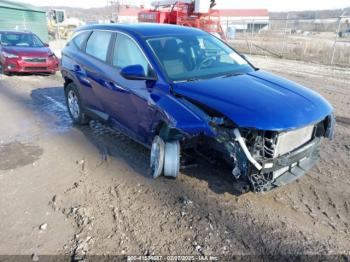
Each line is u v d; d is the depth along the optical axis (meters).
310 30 34.09
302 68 13.84
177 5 16.08
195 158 3.90
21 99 7.91
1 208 3.46
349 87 9.82
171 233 3.10
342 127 6.07
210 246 2.94
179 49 4.32
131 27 4.68
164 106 3.61
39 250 2.88
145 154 4.75
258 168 3.11
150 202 3.57
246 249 2.91
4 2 27.69
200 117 3.33
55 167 4.38
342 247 2.94
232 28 29.69
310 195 3.74
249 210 3.44
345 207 3.53
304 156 3.58
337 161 4.63
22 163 4.49
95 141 5.24
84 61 5.36
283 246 2.95
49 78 10.80
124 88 4.31
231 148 3.20
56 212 3.40
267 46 23.53
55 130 5.77
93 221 3.25
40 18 29.80
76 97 5.87
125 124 4.57
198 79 3.91
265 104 3.28
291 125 3.12
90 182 3.98
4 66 10.87
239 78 3.99
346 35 30.50
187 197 3.65
